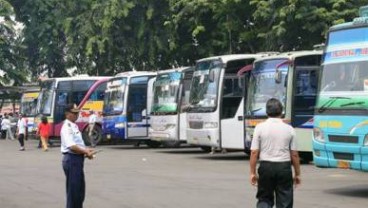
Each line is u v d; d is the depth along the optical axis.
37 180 16.39
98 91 35.00
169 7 34.59
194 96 23.70
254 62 21.25
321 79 13.71
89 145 33.91
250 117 20.98
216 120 22.33
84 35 37.84
